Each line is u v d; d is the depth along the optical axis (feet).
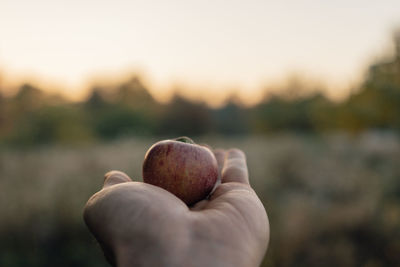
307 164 38.58
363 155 46.68
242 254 3.89
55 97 132.46
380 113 65.82
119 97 179.22
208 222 4.15
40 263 14.49
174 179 5.96
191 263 3.67
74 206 17.40
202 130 161.27
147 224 4.02
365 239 16.51
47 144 88.02
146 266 3.75
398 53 60.03
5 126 103.14
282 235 16.42
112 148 51.75
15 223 15.71
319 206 22.86
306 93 129.80
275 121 128.06
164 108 163.94
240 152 7.38
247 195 5.06
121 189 4.57
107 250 4.45
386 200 23.53
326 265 14.66
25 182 25.22
